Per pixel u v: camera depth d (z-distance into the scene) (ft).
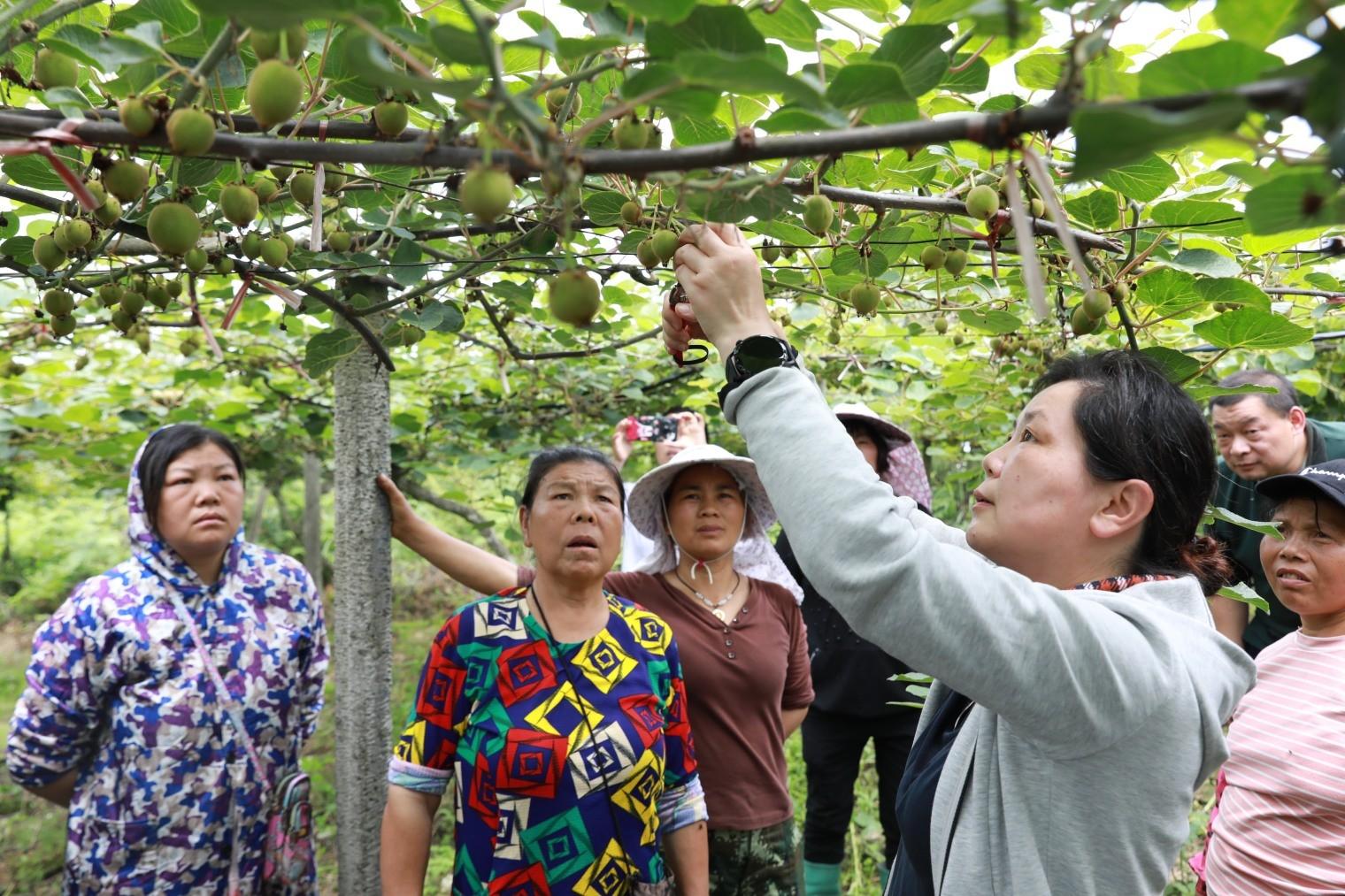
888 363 14.57
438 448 15.11
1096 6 2.25
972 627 3.28
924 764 4.63
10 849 14.52
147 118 2.96
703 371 13.57
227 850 7.34
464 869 6.21
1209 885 7.10
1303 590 6.54
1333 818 6.11
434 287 5.50
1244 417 9.89
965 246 5.48
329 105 4.36
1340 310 8.23
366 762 8.30
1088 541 4.18
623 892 6.19
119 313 5.30
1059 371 4.45
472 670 6.41
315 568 22.57
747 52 2.64
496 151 2.76
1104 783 3.54
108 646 7.13
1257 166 2.37
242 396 14.66
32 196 4.48
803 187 4.00
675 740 6.94
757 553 9.55
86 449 14.34
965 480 19.97
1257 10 2.42
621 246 5.45
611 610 6.96
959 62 4.03
